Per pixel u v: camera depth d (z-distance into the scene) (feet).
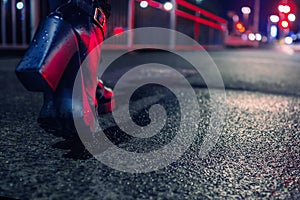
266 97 10.90
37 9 25.86
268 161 5.08
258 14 80.69
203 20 50.60
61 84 5.37
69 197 3.74
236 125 7.16
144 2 37.78
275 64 25.55
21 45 25.94
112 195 3.83
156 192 3.95
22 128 6.37
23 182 4.09
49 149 5.26
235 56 34.55
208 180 4.34
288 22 52.08
